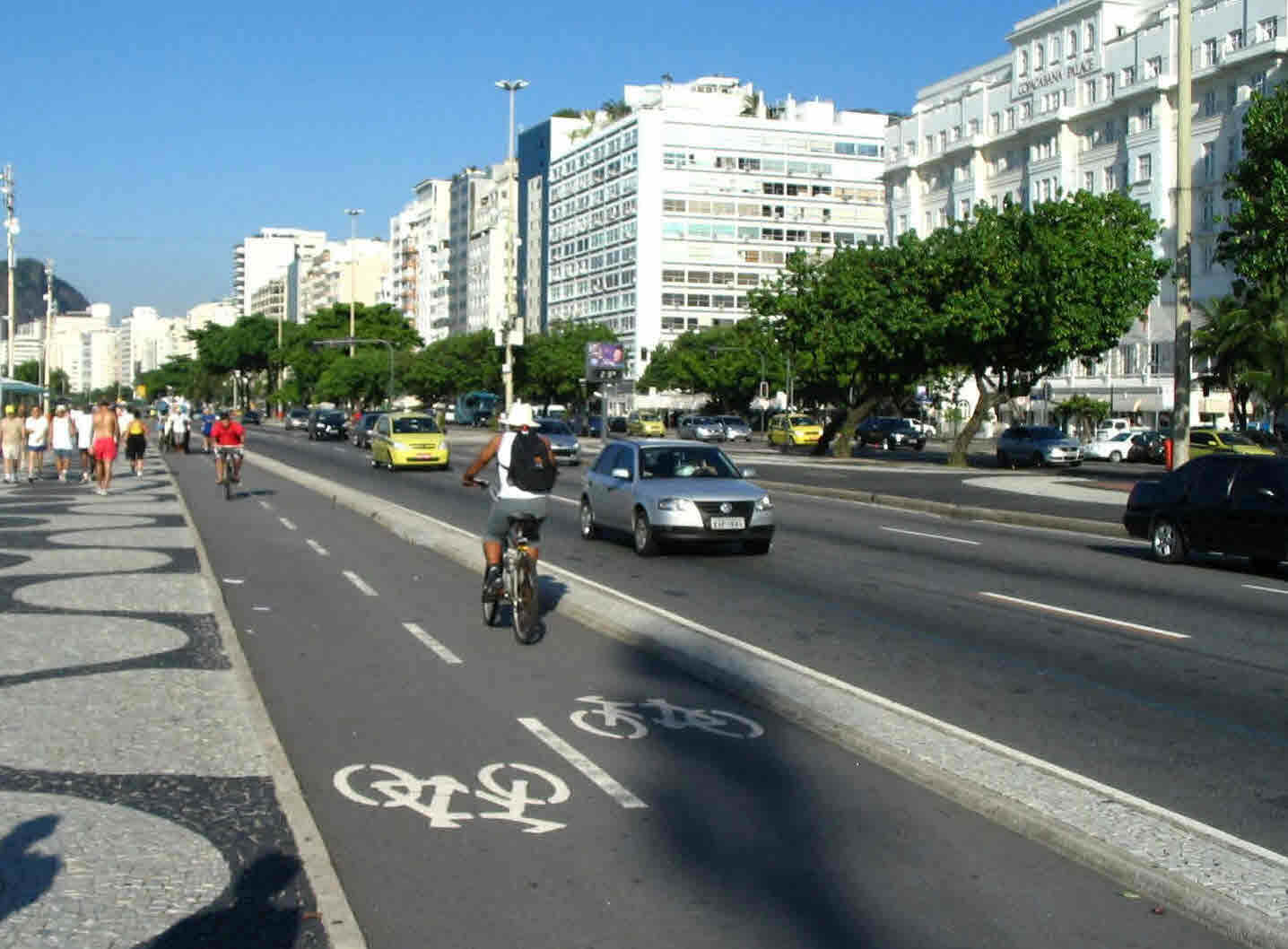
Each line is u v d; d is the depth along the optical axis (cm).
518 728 787
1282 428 5672
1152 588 1488
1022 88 8650
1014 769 674
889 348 4578
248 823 584
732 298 13025
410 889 522
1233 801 655
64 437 3416
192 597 1278
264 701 861
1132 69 7631
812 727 794
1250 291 5650
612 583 1474
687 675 954
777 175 13100
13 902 482
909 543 1986
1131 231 4359
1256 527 1608
